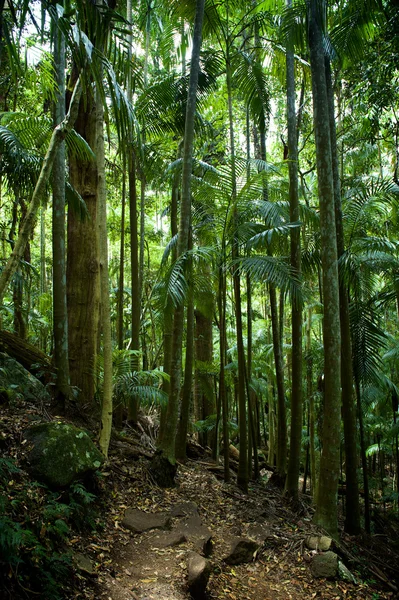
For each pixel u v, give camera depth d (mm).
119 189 8992
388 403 8039
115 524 3619
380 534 5395
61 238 4633
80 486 3395
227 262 5023
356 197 5137
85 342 5402
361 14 4816
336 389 4320
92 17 2385
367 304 5051
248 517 4414
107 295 4141
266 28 5996
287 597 3350
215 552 3676
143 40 8383
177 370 4711
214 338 12148
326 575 3646
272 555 3855
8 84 6016
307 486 7984
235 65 5863
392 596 3725
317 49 4430
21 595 2312
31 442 3449
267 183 5547
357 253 4891
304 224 5691
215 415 7012
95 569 2928
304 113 7973
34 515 2850
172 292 4215
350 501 4871
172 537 3555
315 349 6520
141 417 6539
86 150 4637
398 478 6777
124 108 2881
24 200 6961
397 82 5520
